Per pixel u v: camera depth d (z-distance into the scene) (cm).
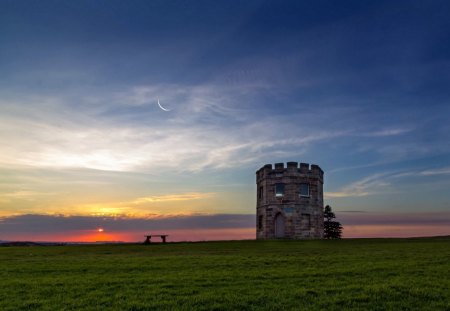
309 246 3978
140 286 1838
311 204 5972
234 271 2228
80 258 3066
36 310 1468
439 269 2206
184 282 1911
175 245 4456
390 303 1509
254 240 5159
